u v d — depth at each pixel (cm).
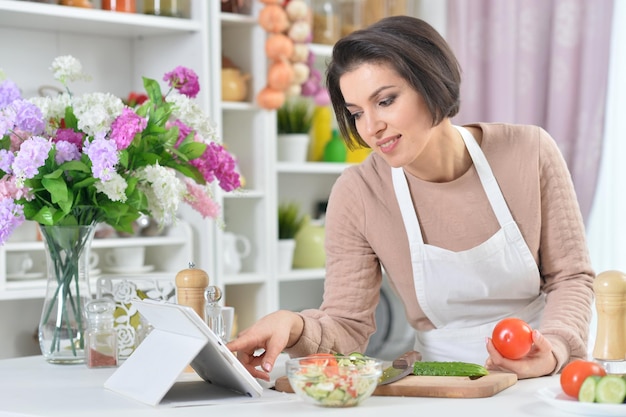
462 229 204
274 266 392
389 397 157
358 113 180
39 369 202
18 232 348
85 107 205
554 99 403
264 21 379
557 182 203
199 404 155
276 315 183
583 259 202
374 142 179
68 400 162
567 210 203
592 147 395
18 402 161
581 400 139
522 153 203
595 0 393
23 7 322
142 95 354
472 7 430
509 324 169
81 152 206
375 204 206
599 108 395
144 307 166
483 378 163
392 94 174
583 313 192
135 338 222
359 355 160
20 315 354
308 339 188
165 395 164
